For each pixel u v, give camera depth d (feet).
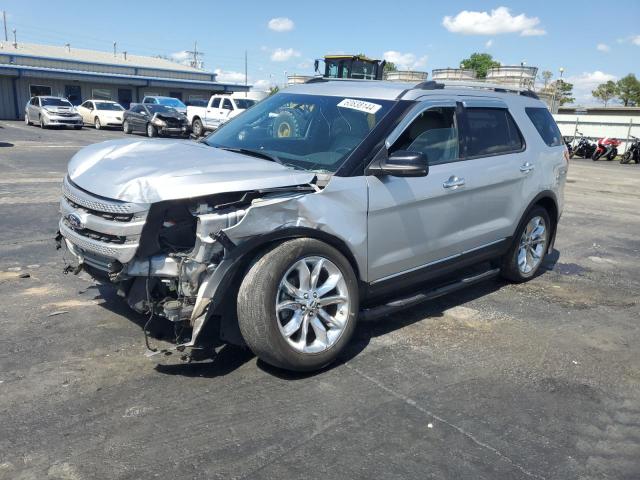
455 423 10.77
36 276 18.03
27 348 12.92
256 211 11.17
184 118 91.66
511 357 13.88
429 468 9.37
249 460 9.32
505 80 106.63
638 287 20.52
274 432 10.14
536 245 19.98
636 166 81.25
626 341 15.34
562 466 9.64
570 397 12.05
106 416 10.38
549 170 19.27
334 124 14.32
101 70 148.66
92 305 15.57
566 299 18.67
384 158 13.33
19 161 47.93
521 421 10.99
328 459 9.46
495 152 17.07
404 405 11.31
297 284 12.05
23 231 23.88
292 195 11.83
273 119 15.72
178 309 11.02
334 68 82.79
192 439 9.80
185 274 10.98
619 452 10.16
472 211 16.07
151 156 12.91
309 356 11.98
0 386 11.25
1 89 127.44
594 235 29.35
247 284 11.38
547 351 14.37
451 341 14.64
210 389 11.52
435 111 15.11
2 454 9.18
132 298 11.69
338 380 12.19
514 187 17.65
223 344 13.52
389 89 14.96
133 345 13.25
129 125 96.02
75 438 9.68
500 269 19.19
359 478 9.03
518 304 17.88
